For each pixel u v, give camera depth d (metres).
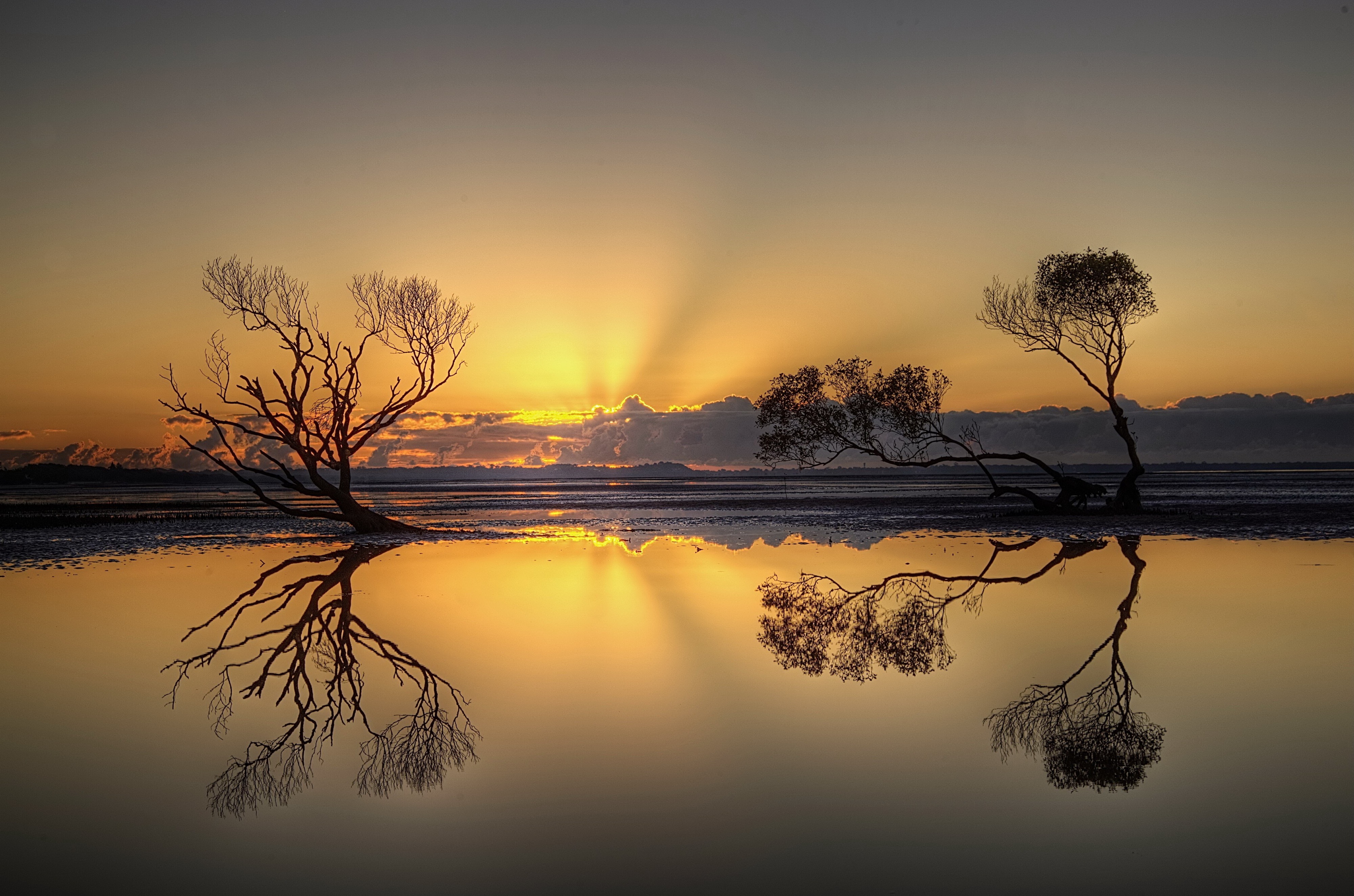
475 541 38.16
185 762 10.53
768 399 45.94
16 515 56.94
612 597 21.72
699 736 10.96
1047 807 8.70
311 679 14.30
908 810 8.64
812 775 9.60
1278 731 10.97
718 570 26.97
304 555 32.47
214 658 15.93
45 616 19.89
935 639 16.62
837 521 48.22
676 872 7.37
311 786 9.64
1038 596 21.12
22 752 10.91
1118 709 11.97
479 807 8.86
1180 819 8.38
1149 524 40.91
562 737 11.02
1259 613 18.56
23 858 7.84
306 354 39.56
